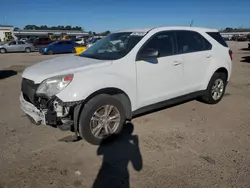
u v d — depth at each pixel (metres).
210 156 3.54
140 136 4.17
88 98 3.61
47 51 25.77
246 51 24.34
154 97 4.45
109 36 5.00
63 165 3.36
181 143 3.93
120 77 3.88
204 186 2.91
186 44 4.95
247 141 3.99
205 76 5.37
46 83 3.50
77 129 3.73
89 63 3.89
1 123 4.76
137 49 4.16
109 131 3.89
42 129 4.48
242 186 2.91
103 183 2.99
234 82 8.52
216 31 5.73
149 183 2.98
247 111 5.42
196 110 5.45
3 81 8.98
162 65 4.44
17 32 70.69
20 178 3.08
